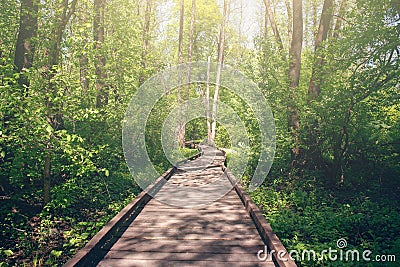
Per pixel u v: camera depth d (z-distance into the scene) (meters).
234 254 5.10
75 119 7.13
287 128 11.22
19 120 6.28
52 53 7.25
